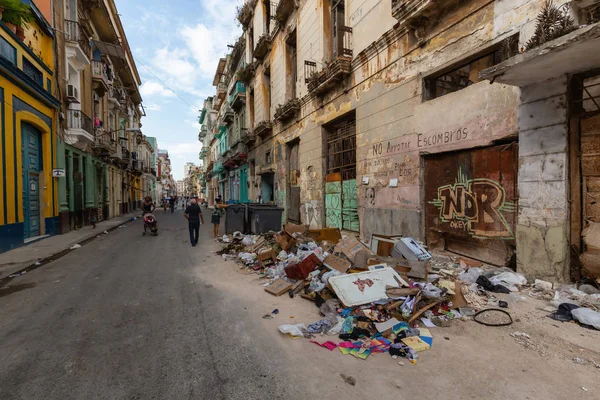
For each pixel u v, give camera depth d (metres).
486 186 5.41
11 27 9.82
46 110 11.88
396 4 6.61
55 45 12.77
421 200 6.81
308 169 12.71
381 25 7.96
